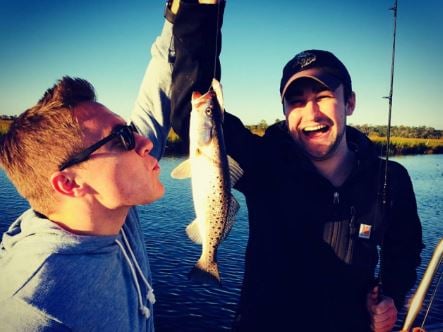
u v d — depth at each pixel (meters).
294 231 0.81
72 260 0.47
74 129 0.49
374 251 0.83
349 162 0.89
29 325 0.42
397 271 0.91
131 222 0.64
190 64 0.79
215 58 0.78
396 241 0.90
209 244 0.86
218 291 4.42
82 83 0.52
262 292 0.82
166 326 3.63
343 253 0.80
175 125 0.86
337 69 0.83
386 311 0.78
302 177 0.83
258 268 0.83
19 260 0.46
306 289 0.80
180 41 0.77
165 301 4.16
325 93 0.82
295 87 0.83
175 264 5.16
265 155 0.87
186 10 0.75
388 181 0.87
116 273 0.53
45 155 0.48
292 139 0.88
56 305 0.44
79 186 0.49
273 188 0.84
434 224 6.98
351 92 0.89
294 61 0.86
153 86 0.80
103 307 0.49
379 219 0.83
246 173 0.86
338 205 0.81
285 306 0.80
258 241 0.84
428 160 20.02
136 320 0.55
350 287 0.81
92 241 0.50
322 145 0.83
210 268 0.87
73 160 0.49
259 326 0.82
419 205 8.65
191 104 0.83
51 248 0.46
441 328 0.94
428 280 0.80
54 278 0.45
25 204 7.41
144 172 0.54
